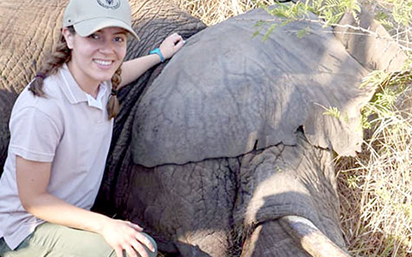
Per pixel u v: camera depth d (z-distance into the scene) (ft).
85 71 9.28
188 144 10.79
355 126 11.37
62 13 13.79
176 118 10.94
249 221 10.26
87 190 10.14
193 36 12.54
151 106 11.27
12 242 9.70
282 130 10.87
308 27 11.72
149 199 11.16
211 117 10.83
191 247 10.74
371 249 12.62
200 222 10.72
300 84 11.19
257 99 10.87
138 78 12.30
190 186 10.75
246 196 10.57
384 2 13.82
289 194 10.23
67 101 9.31
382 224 12.72
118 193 11.75
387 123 12.75
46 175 9.26
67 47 9.37
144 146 11.12
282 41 11.63
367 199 12.83
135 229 9.21
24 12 13.64
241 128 10.76
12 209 9.62
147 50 13.35
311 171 10.97
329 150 11.39
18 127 9.08
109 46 9.27
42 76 9.23
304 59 11.53
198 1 16.99
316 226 10.03
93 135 9.71
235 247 10.53
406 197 12.87
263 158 10.72
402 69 11.55
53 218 9.28
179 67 11.55
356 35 11.87
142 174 11.23
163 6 14.29
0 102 12.59
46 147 9.10
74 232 9.48
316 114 11.14
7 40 13.17
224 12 16.61
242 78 11.05
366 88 11.54
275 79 11.07
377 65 11.76
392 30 12.63
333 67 11.60
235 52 11.44
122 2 9.34
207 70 11.28
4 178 9.69
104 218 9.19
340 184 12.87
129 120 11.95
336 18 11.49
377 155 12.78
